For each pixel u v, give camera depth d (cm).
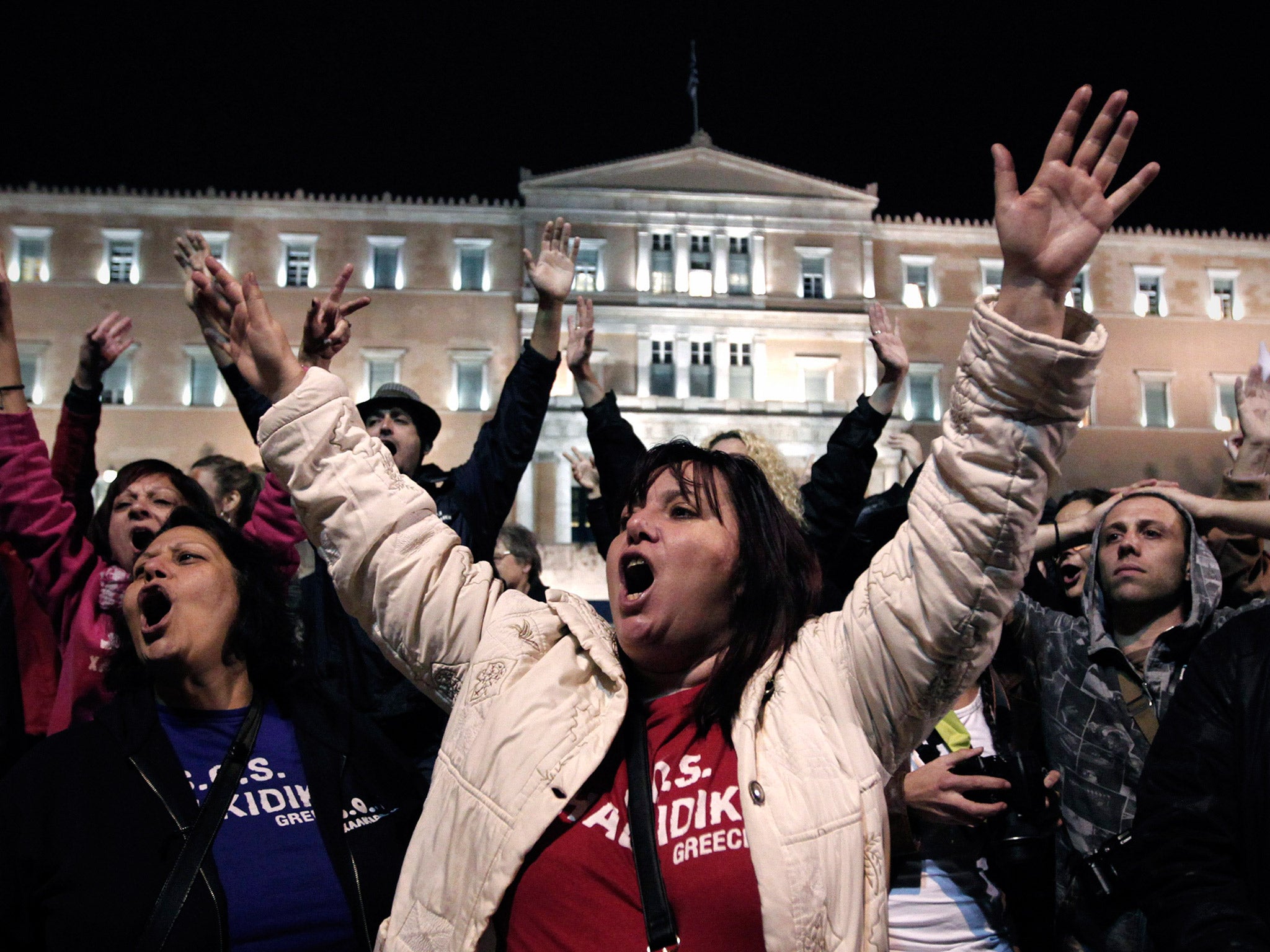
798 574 267
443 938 225
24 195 3609
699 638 254
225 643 335
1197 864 270
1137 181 217
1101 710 384
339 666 429
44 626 456
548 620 266
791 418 3656
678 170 3853
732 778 231
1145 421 3834
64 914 283
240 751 322
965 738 383
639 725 246
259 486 704
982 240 3938
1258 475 464
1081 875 368
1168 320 3903
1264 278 3988
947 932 349
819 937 210
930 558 225
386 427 524
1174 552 389
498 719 240
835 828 220
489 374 3675
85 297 3581
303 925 300
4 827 291
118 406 3494
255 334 274
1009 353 215
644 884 219
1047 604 548
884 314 509
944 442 229
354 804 327
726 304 3784
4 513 432
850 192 3891
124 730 315
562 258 500
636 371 3722
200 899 289
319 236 3706
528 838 224
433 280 3722
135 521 462
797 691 241
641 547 258
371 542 262
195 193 3659
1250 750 272
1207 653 294
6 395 436
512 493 478
